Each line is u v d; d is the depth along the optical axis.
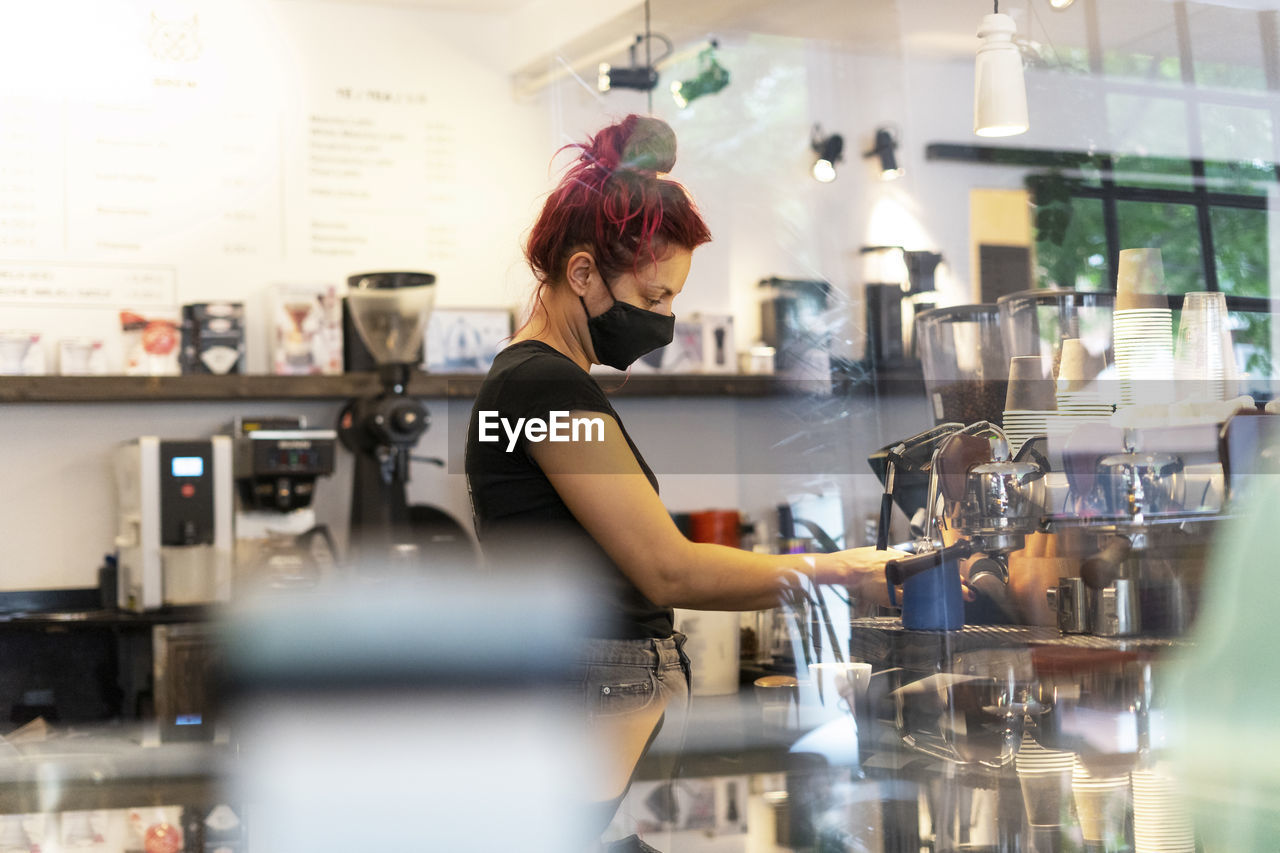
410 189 3.14
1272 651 1.07
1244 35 1.65
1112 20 1.65
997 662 1.14
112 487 2.84
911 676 1.16
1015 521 1.20
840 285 2.08
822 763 1.05
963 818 0.94
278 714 1.17
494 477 1.10
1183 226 1.66
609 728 1.07
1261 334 1.61
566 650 1.09
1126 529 1.18
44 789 1.24
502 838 1.01
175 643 2.13
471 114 3.16
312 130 3.08
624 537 1.07
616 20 2.62
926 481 1.29
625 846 0.99
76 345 2.77
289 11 3.05
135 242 2.94
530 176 3.07
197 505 2.60
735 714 1.13
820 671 1.18
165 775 1.29
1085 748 1.05
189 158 2.99
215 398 2.75
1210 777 0.99
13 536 2.78
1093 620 1.15
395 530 2.65
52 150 2.88
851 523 1.95
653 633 1.12
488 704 1.09
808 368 2.09
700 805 0.98
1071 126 1.66
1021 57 1.63
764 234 2.21
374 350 2.83
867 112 2.06
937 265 1.88
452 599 1.13
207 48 2.99
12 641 2.43
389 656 1.16
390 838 1.03
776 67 2.30
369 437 2.72
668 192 1.15
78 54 2.89
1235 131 1.66
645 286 1.16
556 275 1.17
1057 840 0.90
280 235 3.06
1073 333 1.33
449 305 3.13
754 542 1.94
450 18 3.15
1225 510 1.17
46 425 2.82
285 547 2.61
